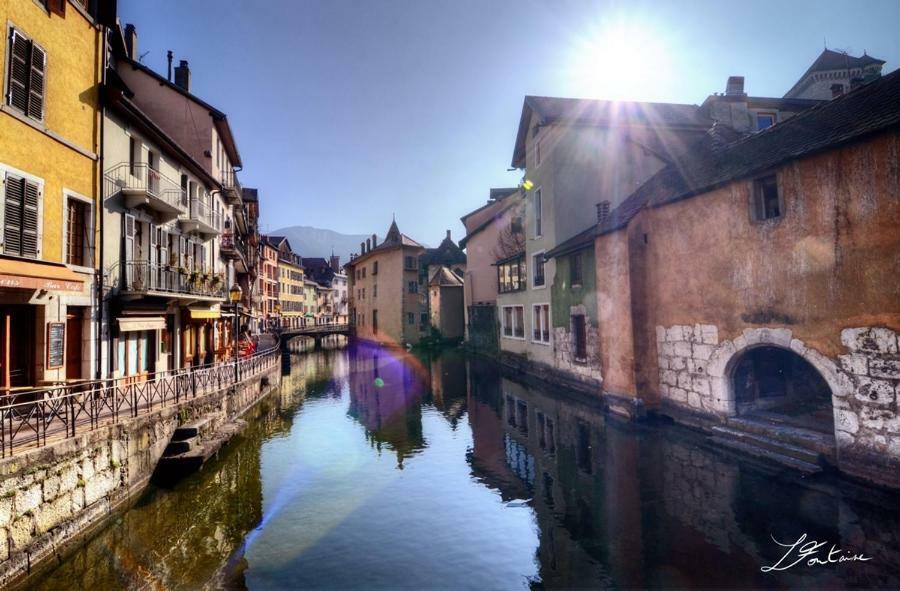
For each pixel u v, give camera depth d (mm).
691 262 12945
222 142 23047
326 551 7672
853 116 9445
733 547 7062
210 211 20688
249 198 32562
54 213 10500
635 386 14359
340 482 10883
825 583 6043
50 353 10219
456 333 48125
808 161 9695
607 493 9406
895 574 6109
